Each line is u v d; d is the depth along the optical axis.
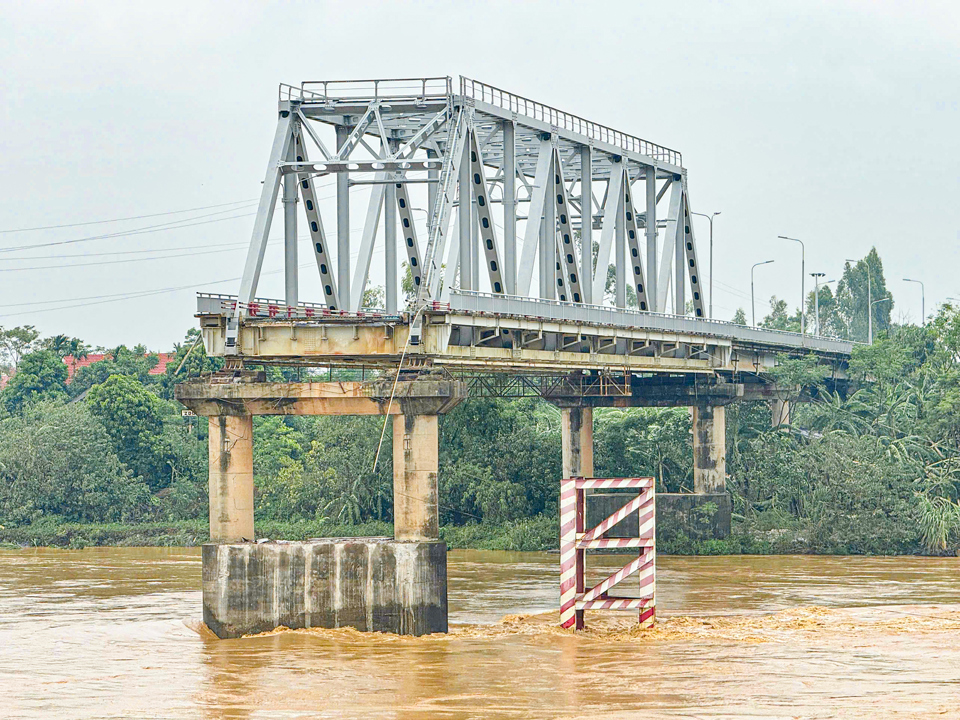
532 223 63.62
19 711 33.44
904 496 86.19
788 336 96.75
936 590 62.53
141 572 74.62
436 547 46.88
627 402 86.94
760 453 92.94
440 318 50.59
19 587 67.00
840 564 76.12
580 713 32.22
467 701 34.00
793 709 32.03
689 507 85.69
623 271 75.62
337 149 60.16
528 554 84.25
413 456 48.03
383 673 38.31
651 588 44.94
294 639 45.19
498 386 85.38
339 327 49.97
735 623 48.03
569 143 70.94
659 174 82.44
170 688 36.50
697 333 79.00
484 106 60.31
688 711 32.03
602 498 87.19
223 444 49.12
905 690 34.34
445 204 53.12
